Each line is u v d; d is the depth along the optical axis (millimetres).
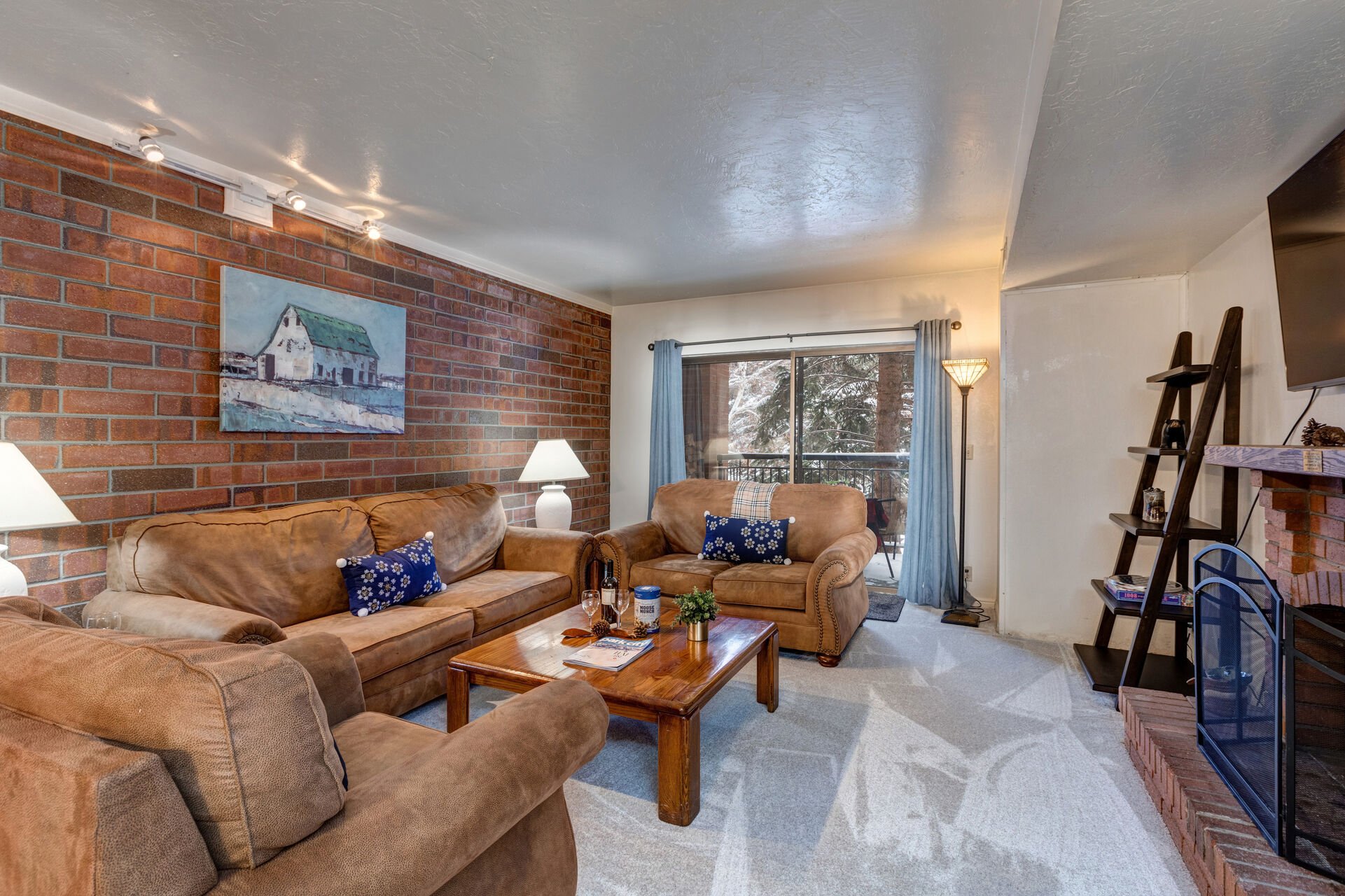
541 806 1363
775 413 5133
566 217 3389
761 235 3682
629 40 1868
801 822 1891
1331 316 1826
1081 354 3547
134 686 882
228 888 830
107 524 2393
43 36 1854
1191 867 1653
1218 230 2672
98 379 2365
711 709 2676
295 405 3037
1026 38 1837
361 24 1802
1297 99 1631
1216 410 2965
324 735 975
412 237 3688
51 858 778
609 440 5672
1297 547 2051
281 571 2633
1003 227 3516
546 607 3396
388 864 941
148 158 2418
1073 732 2467
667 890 1607
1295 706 1419
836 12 1733
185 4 1714
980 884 1625
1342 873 1342
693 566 3697
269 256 2947
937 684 2959
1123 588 2943
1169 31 1345
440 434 3906
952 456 4445
